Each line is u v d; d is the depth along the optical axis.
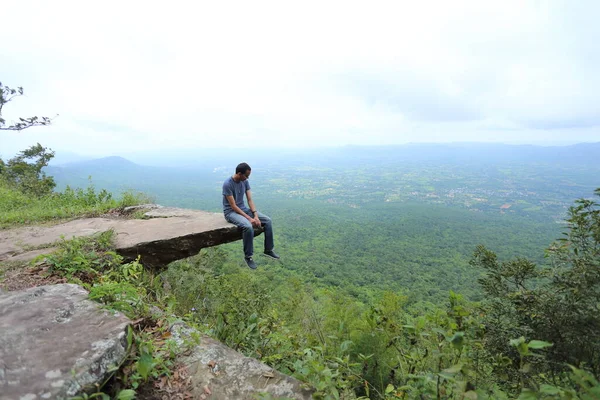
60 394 1.43
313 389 1.95
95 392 1.57
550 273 2.91
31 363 1.59
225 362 2.15
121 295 2.43
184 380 1.97
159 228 4.96
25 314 2.07
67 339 1.82
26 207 7.17
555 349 2.60
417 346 2.39
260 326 3.15
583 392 1.64
